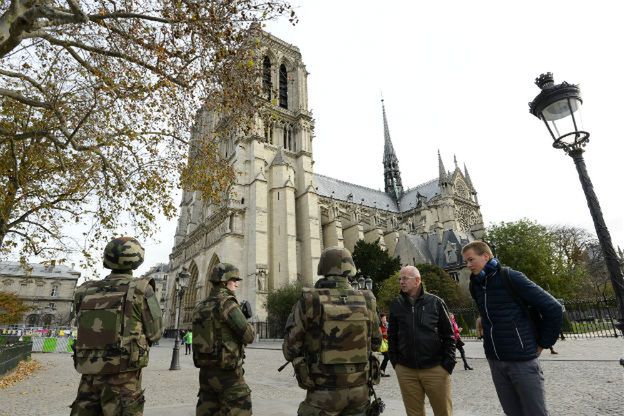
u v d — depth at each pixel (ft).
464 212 315.78
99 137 54.85
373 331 15.31
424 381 19.17
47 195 72.23
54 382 52.44
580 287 212.43
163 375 59.31
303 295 14.65
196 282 234.38
